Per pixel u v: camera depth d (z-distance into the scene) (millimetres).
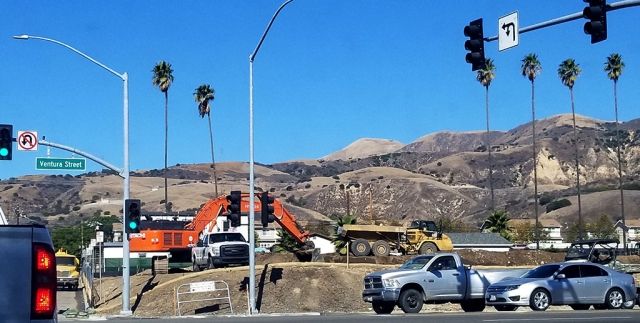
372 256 50750
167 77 81062
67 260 51969
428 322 20359
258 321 21938
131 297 39094
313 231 84188
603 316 21469
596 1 16500
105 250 74188
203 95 84938
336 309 37562
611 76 82750
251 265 31266
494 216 88875
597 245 37000
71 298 43969
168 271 46750
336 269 42125
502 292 24641
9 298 6355
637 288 26547
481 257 56844
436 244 52250
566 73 85375
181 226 49312
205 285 31938
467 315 22578
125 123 31062
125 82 31219
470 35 19062
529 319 20719
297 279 40500
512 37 18625
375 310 26859
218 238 44469
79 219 122750
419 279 25516
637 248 71375
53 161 29188
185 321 23109
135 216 30297
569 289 24844
